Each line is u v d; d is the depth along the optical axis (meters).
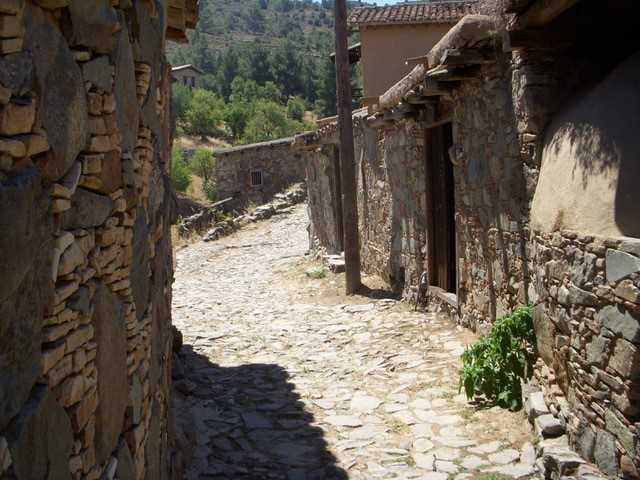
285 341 8.66
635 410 3.62
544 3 4.61
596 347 3.94
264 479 4.66
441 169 8.61
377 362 7.30
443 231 8.70
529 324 5.45
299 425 5.72
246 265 16.69
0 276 1.58
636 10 4.99
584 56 5.25
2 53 1.65
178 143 45.47
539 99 5.23
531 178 5.49
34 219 1.81
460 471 4.60
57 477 1.95
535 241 5.00
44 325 1.92
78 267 2.22
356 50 16.34
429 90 7.11
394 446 5.14
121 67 2.75
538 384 5.29
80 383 2.19
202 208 27.59
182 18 5.04
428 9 14.20
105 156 2.50
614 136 4.09
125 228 2.82
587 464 4.06
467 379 5.67
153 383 3.46
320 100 72.00
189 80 74.38
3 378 1.62
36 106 1.83
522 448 4.81
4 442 1.60
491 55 6.09
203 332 9.44
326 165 14.66
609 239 3.73
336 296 11.27
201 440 5.39
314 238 16.67
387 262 10.97
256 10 139.12
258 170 28.70
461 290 7.89
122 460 2.67
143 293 3.22
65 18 2.09
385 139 10.62
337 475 4.70
